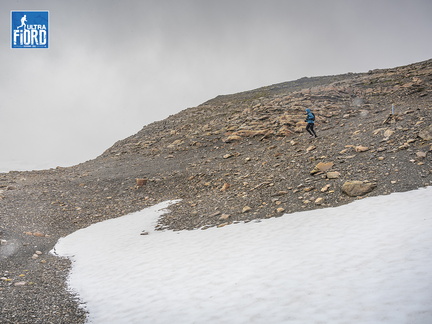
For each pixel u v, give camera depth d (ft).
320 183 56.70
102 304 27.76
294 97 159.53
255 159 88.22
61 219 63.31
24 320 24.79
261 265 30.27
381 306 19.42
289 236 37.86
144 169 103.14
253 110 152.76
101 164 121.19
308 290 23.40
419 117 76.89
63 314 26.21
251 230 43.29
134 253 42.04
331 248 31.48
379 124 83.30
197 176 86.12
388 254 27.09
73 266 39.50
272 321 20.15
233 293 25.26
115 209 70.44
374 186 48.85
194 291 27.07
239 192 64.23
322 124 110.63
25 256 42.78
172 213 60.64
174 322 22.45
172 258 37.50
